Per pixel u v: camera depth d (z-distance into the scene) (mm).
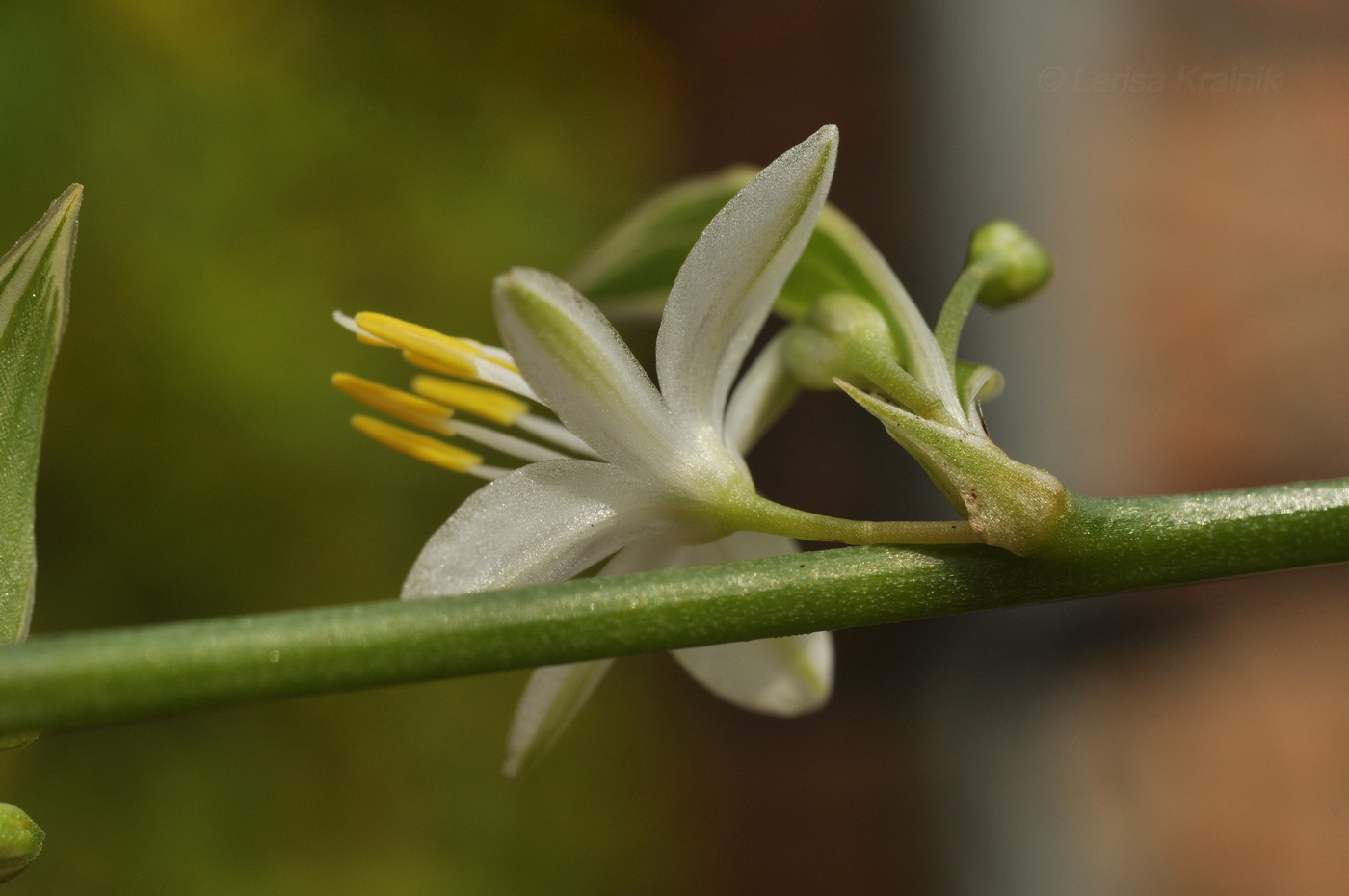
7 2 322
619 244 148
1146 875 230
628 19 363
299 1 346
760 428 137
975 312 253
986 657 256
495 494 131
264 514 318
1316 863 224
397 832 307
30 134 317
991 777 248
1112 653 246
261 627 125
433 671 126
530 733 136
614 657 127
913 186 272
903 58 285
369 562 320
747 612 127
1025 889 238
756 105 340
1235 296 254
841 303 135
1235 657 243
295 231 329
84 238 315
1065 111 264
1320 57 266
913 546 129
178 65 332
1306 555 129
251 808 305
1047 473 128
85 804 300
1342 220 256
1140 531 128
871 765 277
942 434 128
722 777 303
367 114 344
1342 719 234
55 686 124
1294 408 246
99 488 312
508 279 128
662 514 132
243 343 318
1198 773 235
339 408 322
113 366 314
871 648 275
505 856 305
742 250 130
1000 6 266
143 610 313
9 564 130
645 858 302
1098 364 249
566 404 130
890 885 263
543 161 355
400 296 332
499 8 364
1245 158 263
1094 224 258
